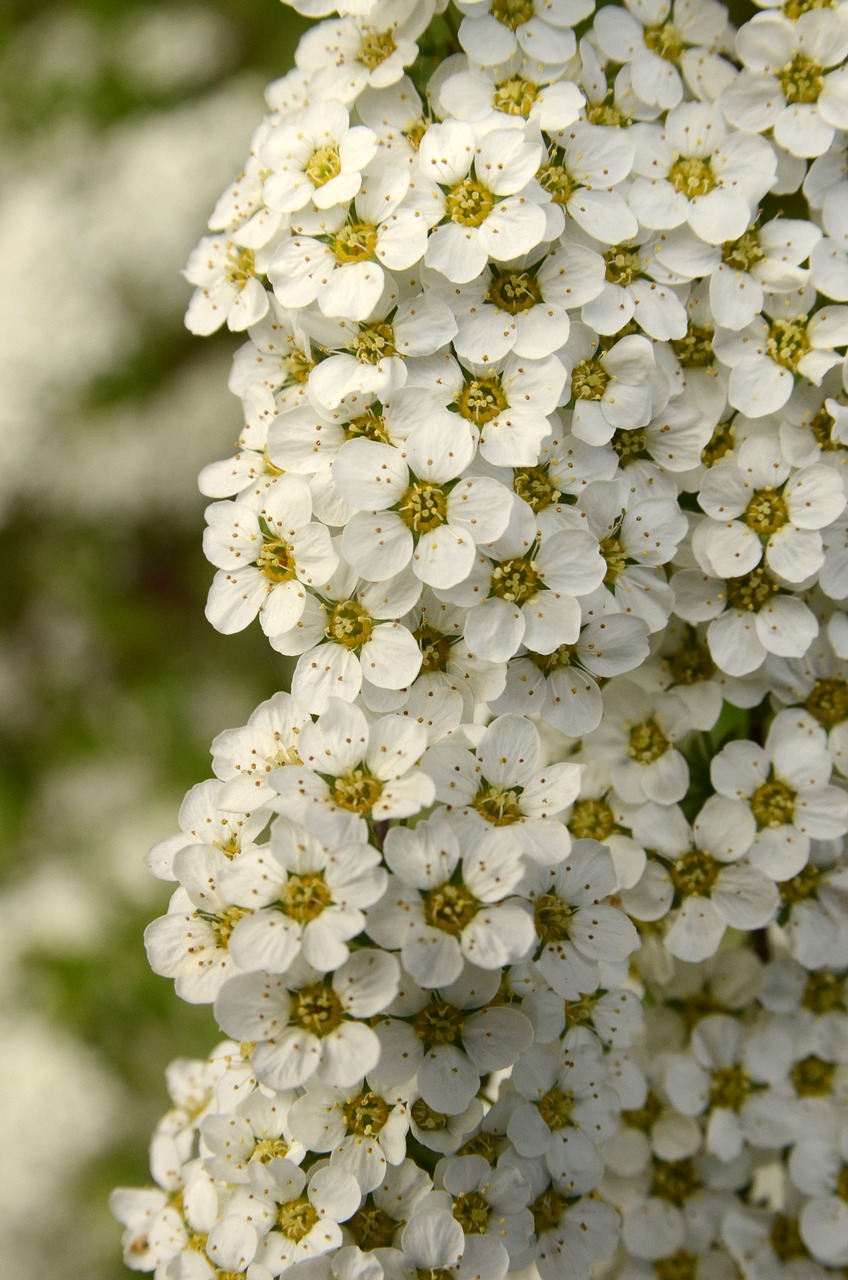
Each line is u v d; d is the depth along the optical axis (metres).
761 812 0.19
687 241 0.19
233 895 0.18
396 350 0.19
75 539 0.30
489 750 0.19
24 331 0.29
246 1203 0.18
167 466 0.30
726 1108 0.20
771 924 0.20
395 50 0.20
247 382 0.20
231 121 0.31
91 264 0.30
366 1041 0.18
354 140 0.19
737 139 0.20
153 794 0.30
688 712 0.19
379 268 0.19
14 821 0.30
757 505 0.19
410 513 0.19
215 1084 0.19
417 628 0.19
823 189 0.20
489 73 0.19
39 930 0.28
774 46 0.20
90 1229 0.26
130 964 0.28
